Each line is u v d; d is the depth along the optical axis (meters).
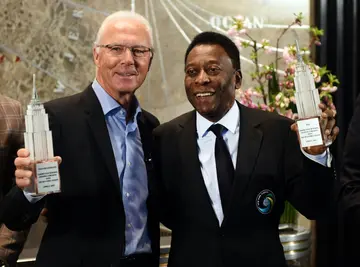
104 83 1.66
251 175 1.60
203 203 1.59
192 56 1.64
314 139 1.39
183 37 2.63
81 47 2.50
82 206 1.55
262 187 1.60
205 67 1.61
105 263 1.53
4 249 1.77
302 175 1.55
